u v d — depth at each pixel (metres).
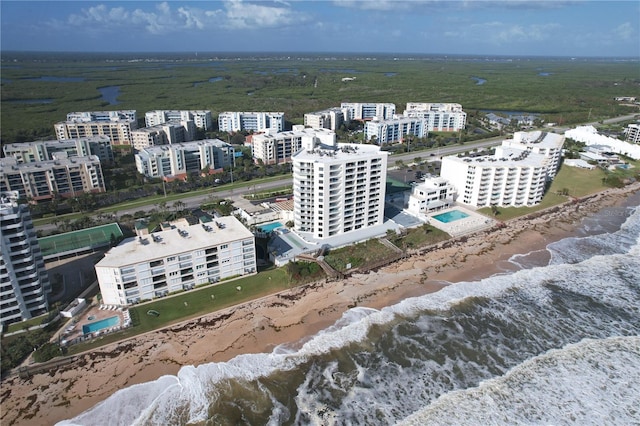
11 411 98.62
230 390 105.94
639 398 104.88
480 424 97.94
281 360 115.31
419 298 142.12
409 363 115.25
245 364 113.56
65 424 95.69
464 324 130.38
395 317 132.75
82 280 147.12
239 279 149.75
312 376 110.62
